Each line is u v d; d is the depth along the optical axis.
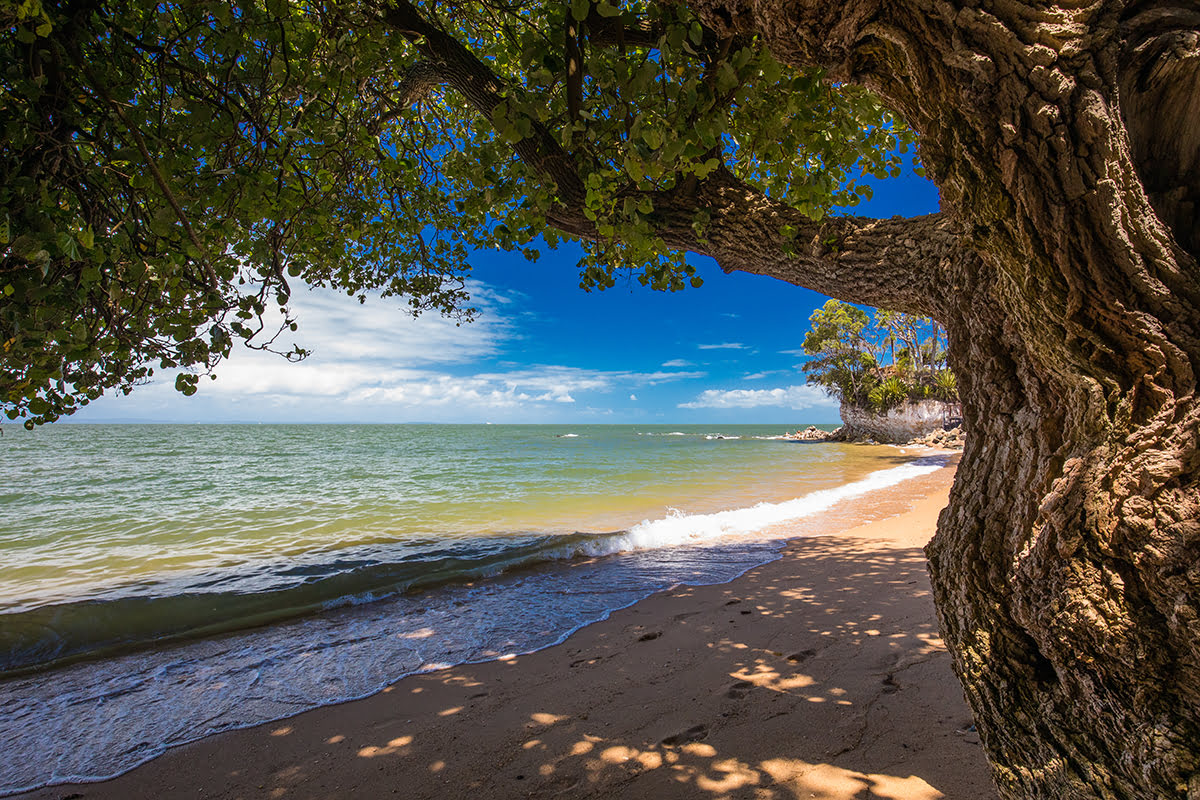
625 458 29.56
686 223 2.86
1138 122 1.13
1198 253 1.13
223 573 6.92
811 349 56.38
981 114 1.15
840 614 4.77
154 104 2.38
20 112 1.84
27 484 16.84
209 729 3.31
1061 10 1.07
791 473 20.61
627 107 2.28
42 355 1.90
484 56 4.55
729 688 3.45
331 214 3.25
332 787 2.71
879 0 1.21
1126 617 1.07
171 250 2.22
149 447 38.78
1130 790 1.10
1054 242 1.13
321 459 27.92
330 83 2.58
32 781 2.85
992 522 1.49
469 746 2.99
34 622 5.13
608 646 4.36
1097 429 1.16
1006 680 1.42
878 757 2.58
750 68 2.26
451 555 7.74
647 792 2.47
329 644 4.62
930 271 1.90
